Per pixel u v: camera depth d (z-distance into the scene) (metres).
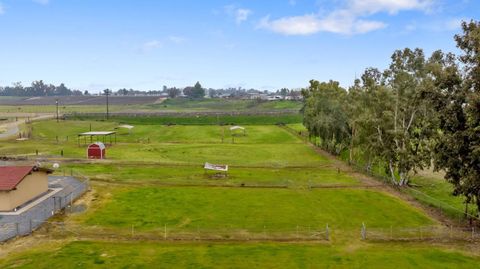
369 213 48.25
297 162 86.06
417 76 61.72
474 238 39.91
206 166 68.00
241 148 104.56
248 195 55.91
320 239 39.28
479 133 39.56
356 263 33.47
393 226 43.41
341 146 95.31
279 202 52.59
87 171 68.12
